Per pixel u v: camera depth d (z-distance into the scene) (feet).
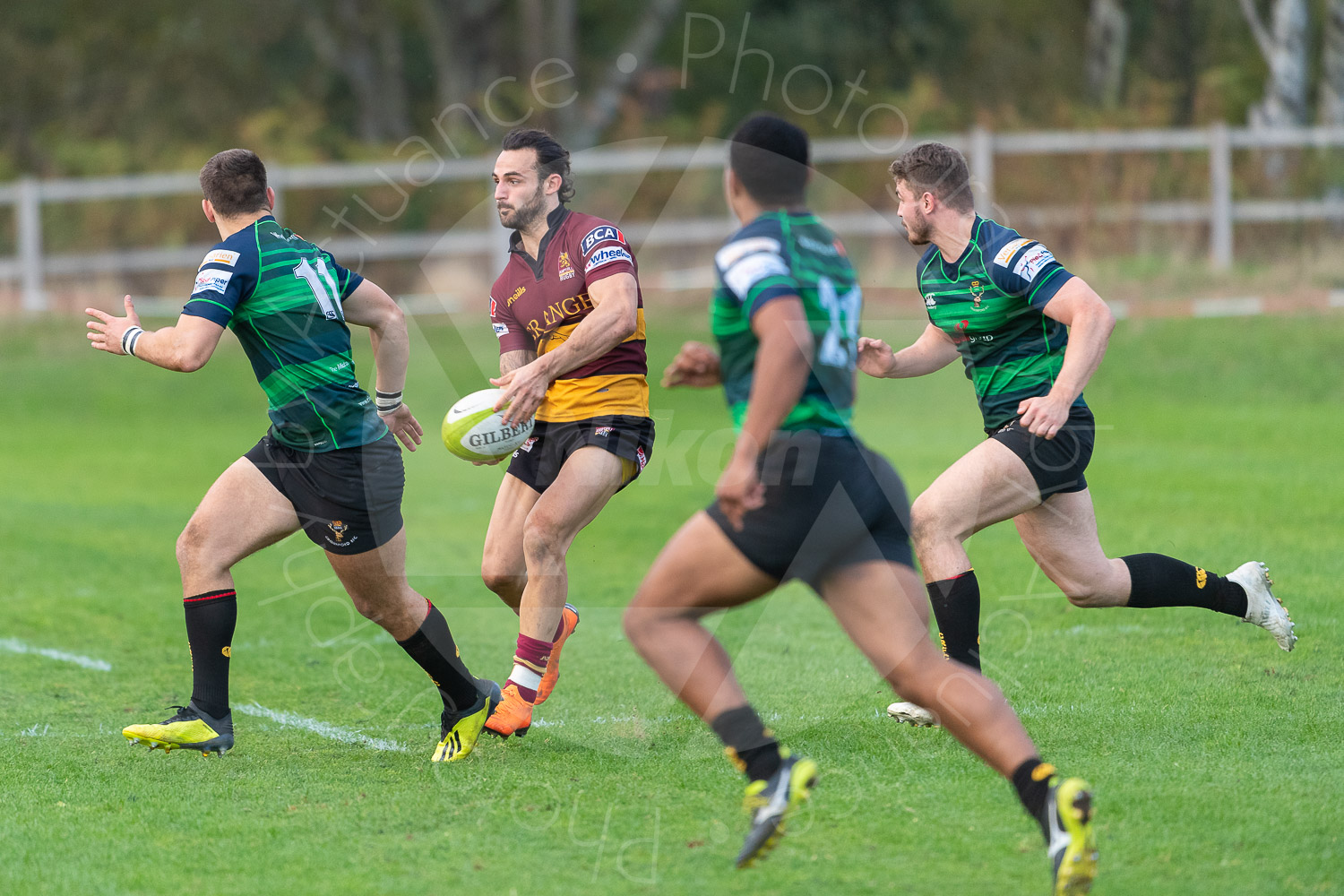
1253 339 139.03
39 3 285.23
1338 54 192.44
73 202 205.67
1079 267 167.53
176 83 289.94
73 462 121.49
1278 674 53.72
